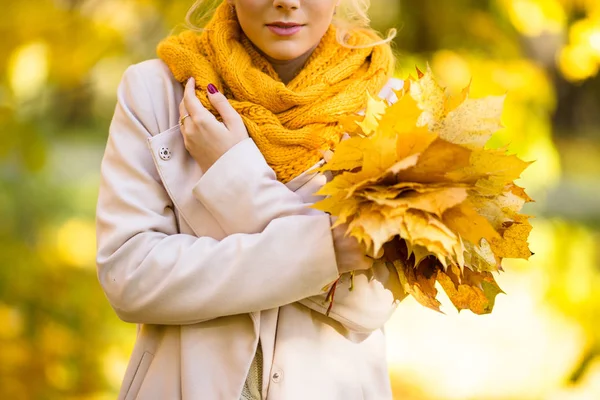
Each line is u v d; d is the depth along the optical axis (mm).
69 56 5168
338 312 2295
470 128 1989
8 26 5055
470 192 1992
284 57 2314
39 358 5094
